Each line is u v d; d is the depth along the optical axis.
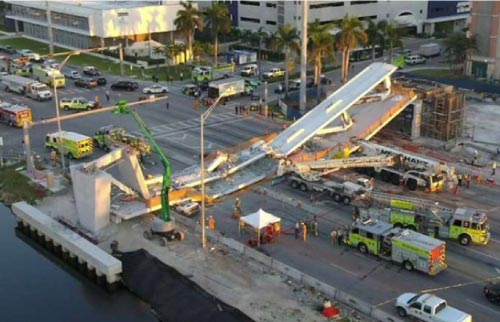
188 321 45.88
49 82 118.69
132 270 52.59
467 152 83.62
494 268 52.97
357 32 108.31
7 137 89.19
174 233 57.75
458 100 88.00
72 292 53.12
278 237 58.72
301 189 69.56
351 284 50.50
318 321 45.19
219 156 72.38
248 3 164.00
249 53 139.12
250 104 105.75
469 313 46.31
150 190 64.94
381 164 73.12
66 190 69.94
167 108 104.12
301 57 99.69
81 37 158.38
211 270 52.56
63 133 82.56
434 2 177.88
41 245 60.88
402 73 127.38
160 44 153.00
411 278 51.38
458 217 56.91
